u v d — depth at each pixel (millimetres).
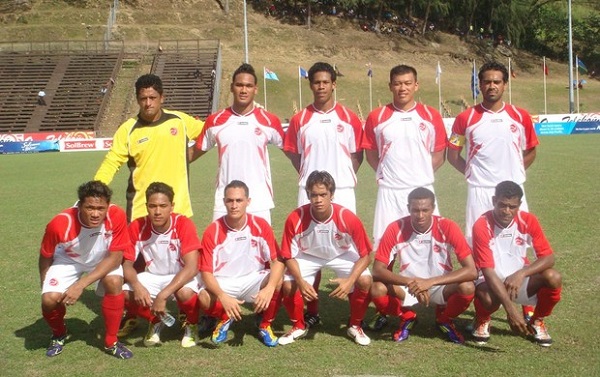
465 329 5441
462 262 5043
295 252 5297
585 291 6227
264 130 6125
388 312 5297
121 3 54250
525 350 4914
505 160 5977
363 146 6266
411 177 6035
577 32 62812
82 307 6340
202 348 5137
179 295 5117
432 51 56750
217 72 41312
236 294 5367
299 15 59094
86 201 4828
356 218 5227
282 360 4816
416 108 6105
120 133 5852
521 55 61031
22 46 45531
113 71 41000
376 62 54281
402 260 5332
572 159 19312
